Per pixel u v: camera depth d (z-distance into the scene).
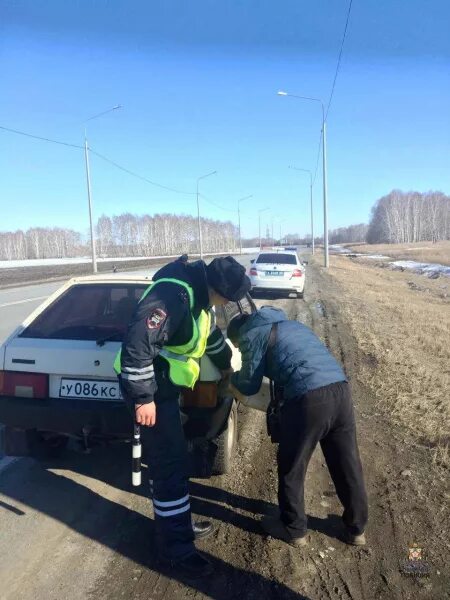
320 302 15.78
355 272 34.00
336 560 2.98
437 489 3.78
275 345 3.11
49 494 3.66
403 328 11.06
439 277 32.78
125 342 2.68
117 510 3.46
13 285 22.25
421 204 130.50
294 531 3.08
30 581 2.72
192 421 3.43
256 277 16.52
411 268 44.06
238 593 2.69
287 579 2.81
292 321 3.28
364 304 15.41
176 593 2.68
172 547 2.85
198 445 3.79
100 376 3.44
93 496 3.65
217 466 3.86
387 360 7.62
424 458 4.31
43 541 3.09
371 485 3.85
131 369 2.67
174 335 2.84
